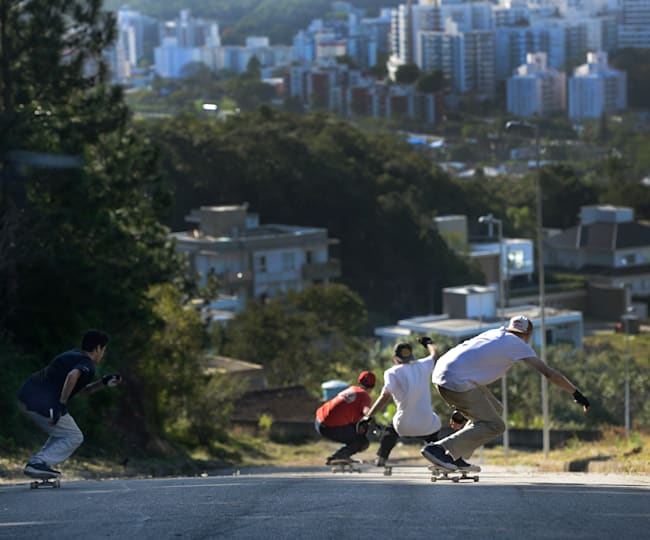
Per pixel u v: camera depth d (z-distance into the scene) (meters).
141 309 74.06
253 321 170.38
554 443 96.00
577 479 33.28
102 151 76.00
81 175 65.31
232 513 21.62
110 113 73.31
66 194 66.56
